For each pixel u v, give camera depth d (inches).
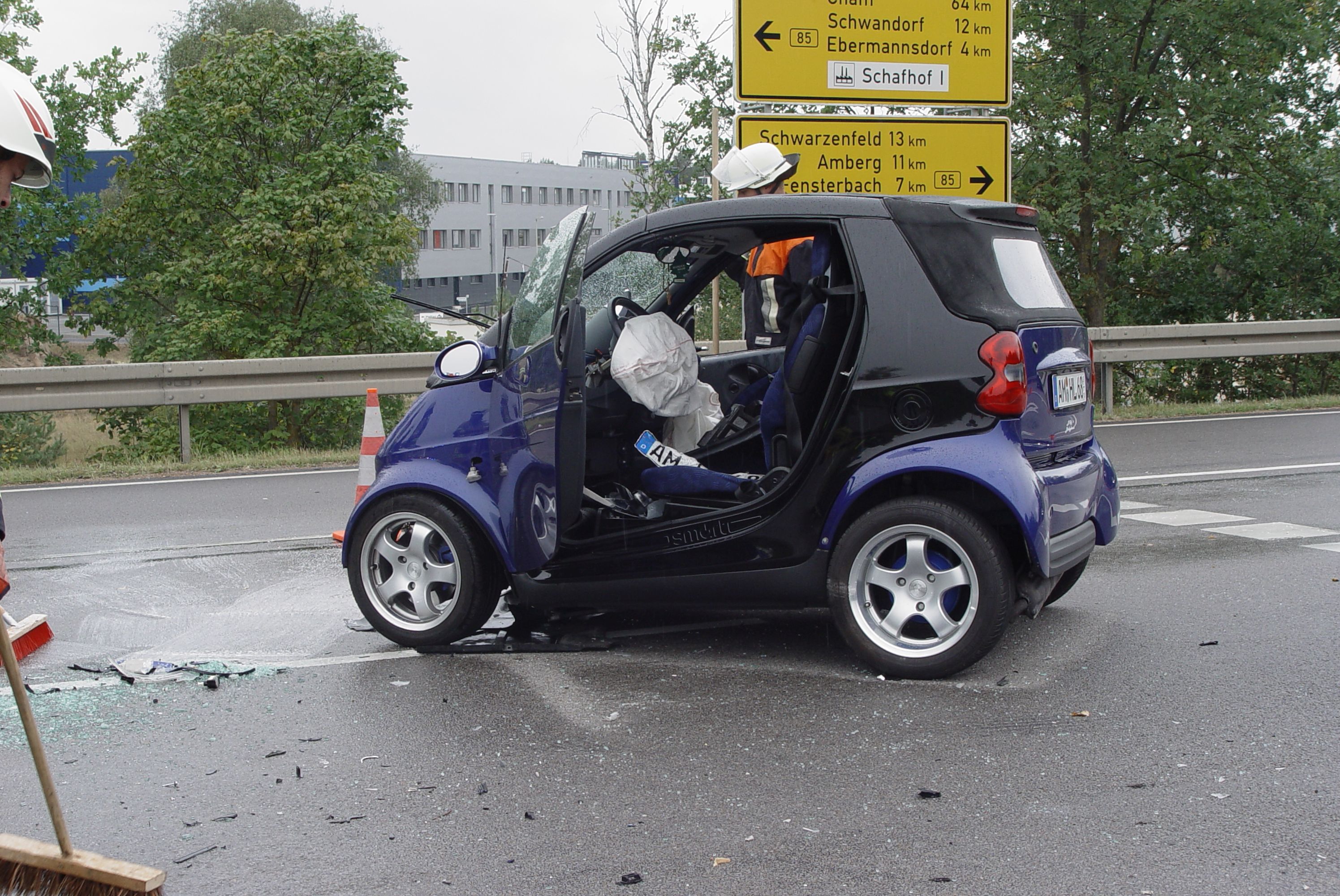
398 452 201.3
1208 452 411.8
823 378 185.5
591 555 191.6
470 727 162.6
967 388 172.4
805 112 501.4
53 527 325.7
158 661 195.5
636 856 123.3
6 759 154.6
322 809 137.1
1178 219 791.7
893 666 177.2
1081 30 738.8
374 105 738.8
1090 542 190.4
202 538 302.5
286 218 721.6
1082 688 172.4
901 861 120.6
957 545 172.4
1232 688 170.9
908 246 177.5
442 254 3002.0
